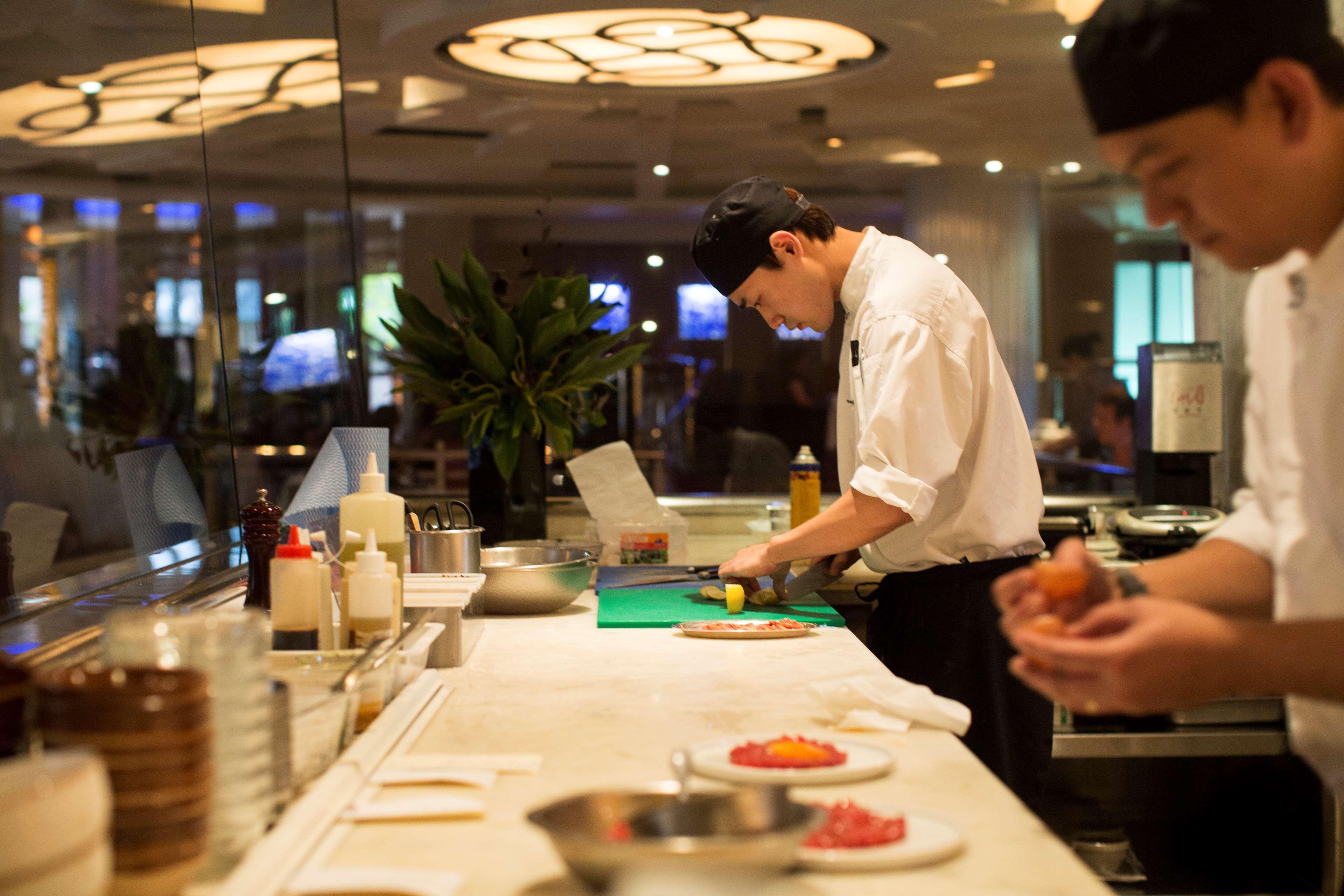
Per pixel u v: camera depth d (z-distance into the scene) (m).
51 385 1.90
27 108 1.89
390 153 7.02
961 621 1.85
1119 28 0.80
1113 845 2.79
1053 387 7.89
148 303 2.22
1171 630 0.76
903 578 1.93
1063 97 5.65
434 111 5.86
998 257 7.63
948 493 1.86
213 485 2.23
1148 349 3.19
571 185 8.12
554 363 2.69
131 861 0.65
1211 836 3.02
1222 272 3.31
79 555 1.77
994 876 0.79
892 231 8.72
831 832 0.84
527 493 2.68
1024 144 6.86
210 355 2.45
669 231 9.00
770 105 5.75
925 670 1.87
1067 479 5.95
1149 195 0.86
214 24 2.43
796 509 2.32
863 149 6.95
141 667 0.75
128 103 2.15
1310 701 1.00
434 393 2.72
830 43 4.34
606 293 2.84
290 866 0.78
